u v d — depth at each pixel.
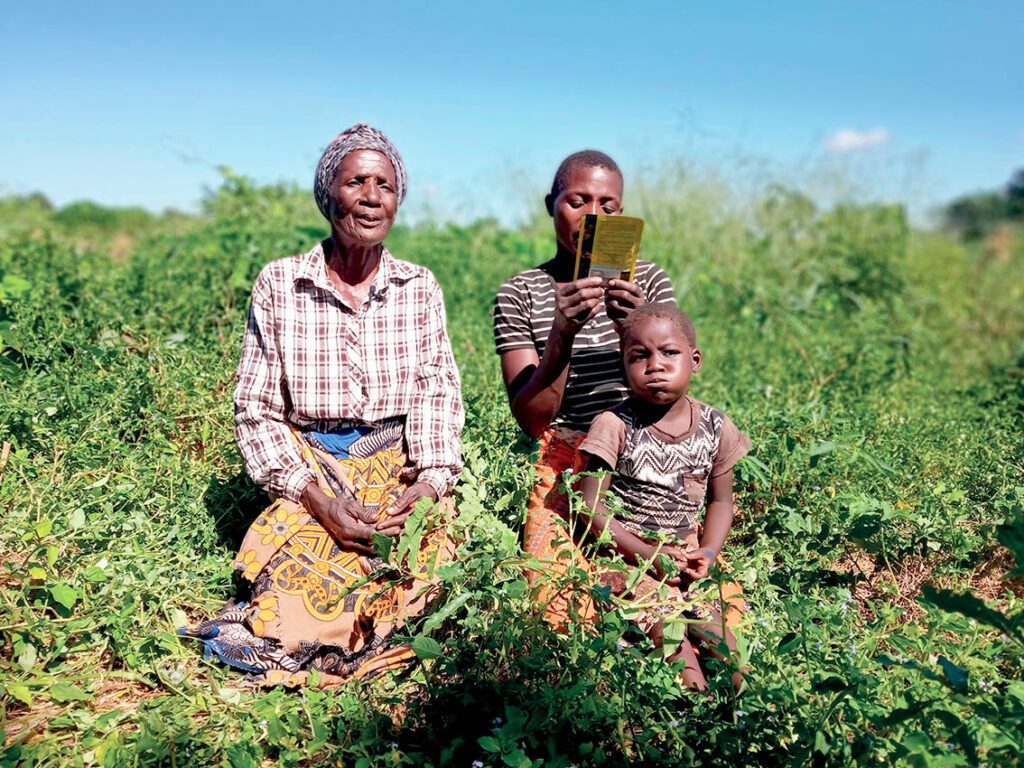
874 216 10.95
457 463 3.44
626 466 3.22
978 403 6.31
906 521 3.92
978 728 2.42
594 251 3.22
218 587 3.42
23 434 3.96
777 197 11.23
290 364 3.39
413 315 3.54
